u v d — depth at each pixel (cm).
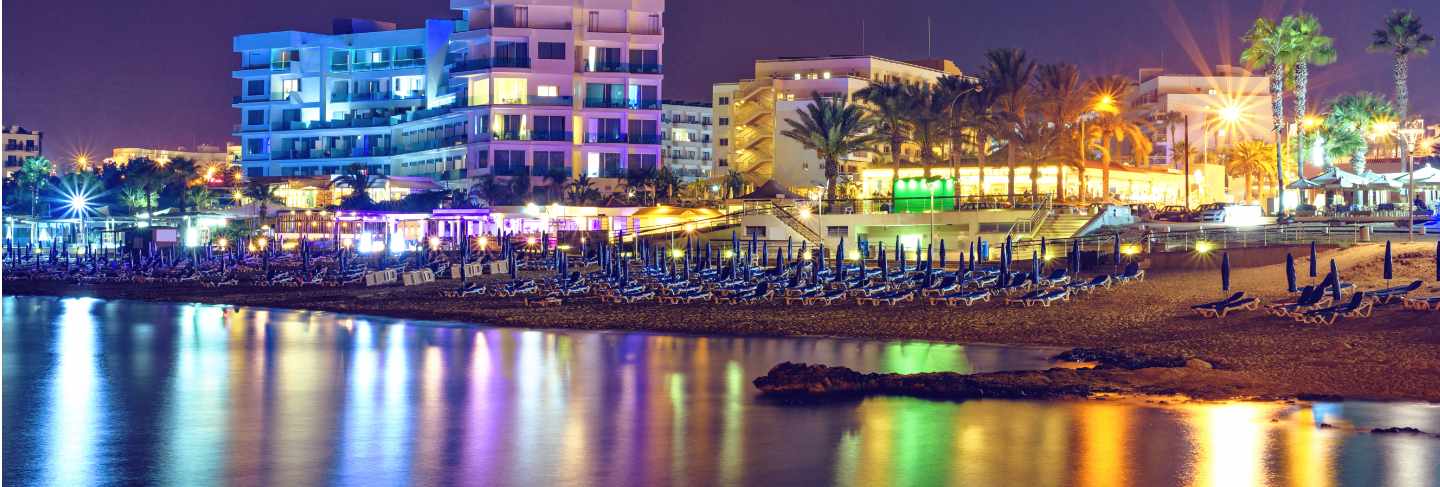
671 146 18562
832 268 7525
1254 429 2730
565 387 3547
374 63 16138
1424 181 8550
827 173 10719
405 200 12769
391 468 2561
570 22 13988
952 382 3300
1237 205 8975
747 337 4709
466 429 2947
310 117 16488
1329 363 3500
